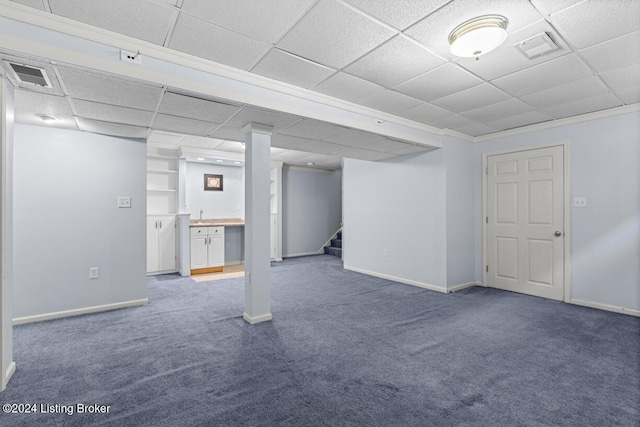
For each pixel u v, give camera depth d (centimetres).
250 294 315
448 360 237
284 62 244
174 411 176
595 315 336
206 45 219
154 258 547
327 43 218
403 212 492
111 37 201
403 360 237
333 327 304
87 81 212
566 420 170
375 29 202
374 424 166
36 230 318
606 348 257
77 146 338
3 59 183
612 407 181
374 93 306
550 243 397
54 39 185
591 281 364
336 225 862
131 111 273
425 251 459
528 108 349
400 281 496
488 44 203
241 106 263
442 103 333
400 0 174
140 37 208
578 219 374
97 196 348
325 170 839
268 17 188
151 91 231
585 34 208
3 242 195
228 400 186
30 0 170
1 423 166
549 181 398
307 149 446
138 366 226
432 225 449
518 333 289
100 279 351
